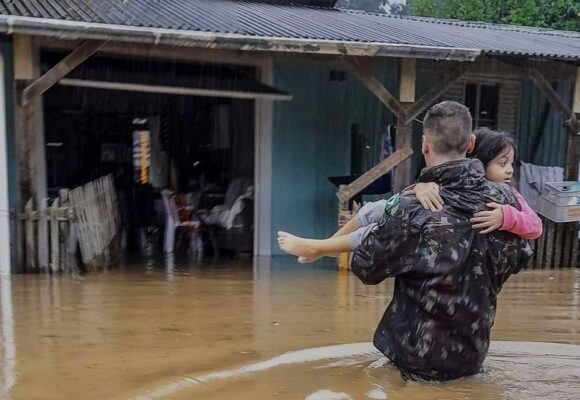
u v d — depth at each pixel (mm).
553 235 8453
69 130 9516
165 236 9141
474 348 2758
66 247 6715
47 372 3316
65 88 9305
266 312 5008
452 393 2740
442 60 7555
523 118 10648
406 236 2654
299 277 6977
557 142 10875
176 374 3268
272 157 9078
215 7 8453
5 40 7012
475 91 10281
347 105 9430
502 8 18359
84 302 5219
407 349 2756
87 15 6457
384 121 9688
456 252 2607
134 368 3393
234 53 7941
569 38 10500
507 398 2707
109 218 7863
